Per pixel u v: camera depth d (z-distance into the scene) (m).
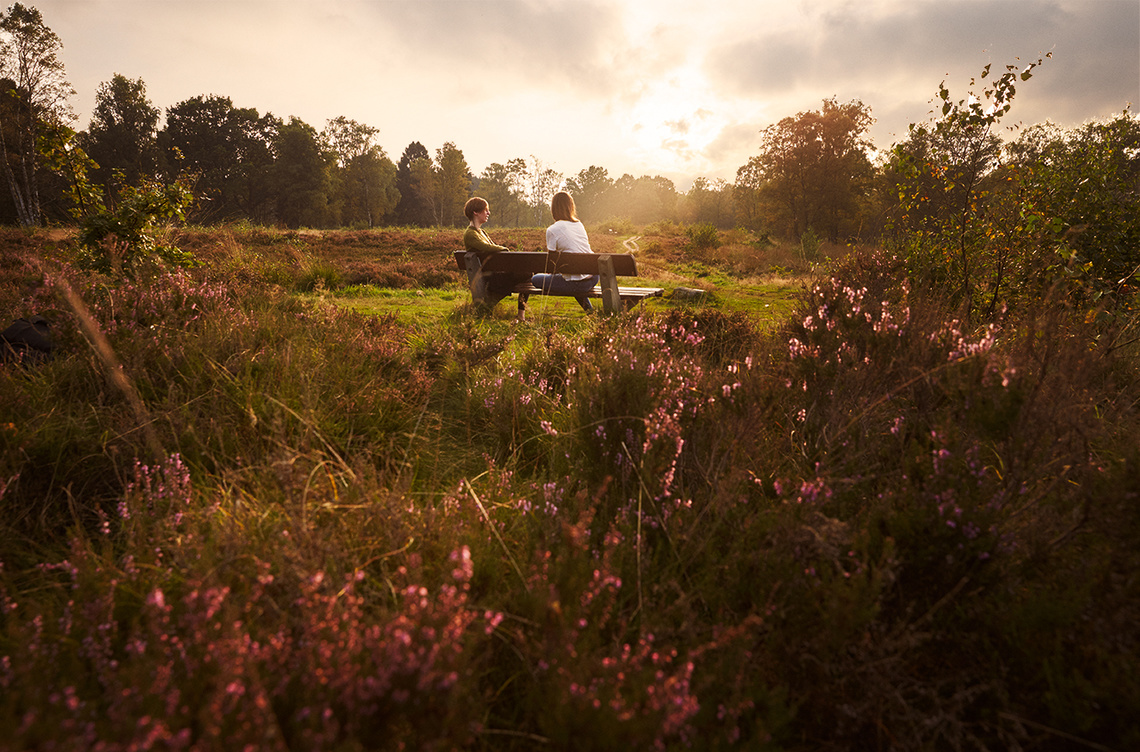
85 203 5.55
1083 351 2.39
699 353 3.87
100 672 1.38
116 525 2.24
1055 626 1.48
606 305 6.16
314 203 80.88
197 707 1.19
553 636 1.38
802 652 1.51
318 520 1.97
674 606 1.62
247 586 1.59
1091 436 2.18
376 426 3.05
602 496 2.28
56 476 2.38
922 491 1.92
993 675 1.49
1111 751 1.28
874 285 4.12
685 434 2.54
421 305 8.49
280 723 1.19
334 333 4.38
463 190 107.94
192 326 3.91
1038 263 4.62
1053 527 1.86
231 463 2.55
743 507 2.16
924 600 1.73
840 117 48.56
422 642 1.24
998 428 1.94
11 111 38.75
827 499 1.99
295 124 81.69
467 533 1.94
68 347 3.30
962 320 3.32
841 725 1.41
